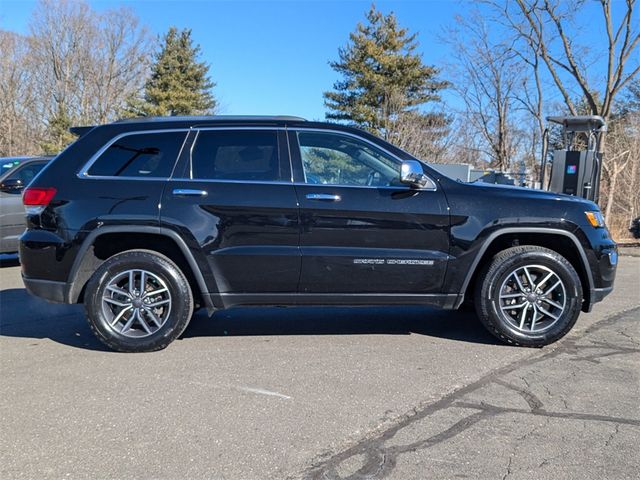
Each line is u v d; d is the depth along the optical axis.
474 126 24.08
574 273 4.57
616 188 18.23
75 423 3.28
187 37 45.75
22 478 2.70
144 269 4.48
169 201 4.43
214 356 4.48
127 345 4.51
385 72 33.25
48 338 5.02
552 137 23.72
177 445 3.02
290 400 3.61
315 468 2.78
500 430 3.18
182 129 4.64
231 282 4.50
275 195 4.45
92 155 4.58
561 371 4.13
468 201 4.56
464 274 4.59
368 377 4.01
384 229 4.49
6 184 8.46
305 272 4.48
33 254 4.49
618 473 2.73
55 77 42.03
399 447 2.99
